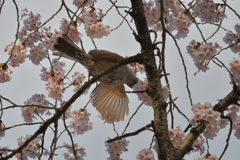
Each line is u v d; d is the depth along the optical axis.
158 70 7.38
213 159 7.87
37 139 8.98
